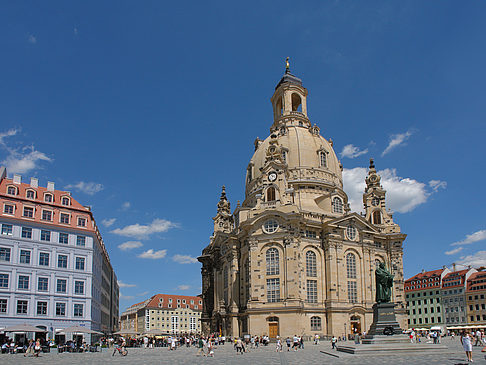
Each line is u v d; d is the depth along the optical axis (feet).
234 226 383.65
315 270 325.62
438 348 167.22
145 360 178.70
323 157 393.50
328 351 198.49
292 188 358.43
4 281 269.03
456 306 508.12
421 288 554.46
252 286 314.35
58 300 287.69
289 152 389.60
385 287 185.78
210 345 199.41
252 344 274.77
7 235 276.00
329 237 329.11
